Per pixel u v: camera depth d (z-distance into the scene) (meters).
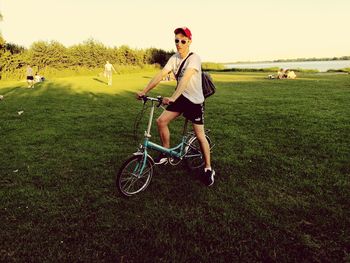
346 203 3.46
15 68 29.38
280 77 26.17
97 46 39.59
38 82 23.19
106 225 3.04
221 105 10.29
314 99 11.59
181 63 3.55
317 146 5.50
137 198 3.59
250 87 17.47
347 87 16.83
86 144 5.70
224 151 5.25
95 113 8.84
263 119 7.84
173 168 4.44
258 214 3.24
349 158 4.86
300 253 2.64
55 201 3.53
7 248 2.70
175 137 6.27
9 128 6.95
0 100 11.80
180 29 3.41
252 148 5.44
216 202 3.49
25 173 4.33
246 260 2.56
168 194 3.68
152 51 48.72
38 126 7.15
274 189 3.82
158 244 2.76
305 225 3.04
